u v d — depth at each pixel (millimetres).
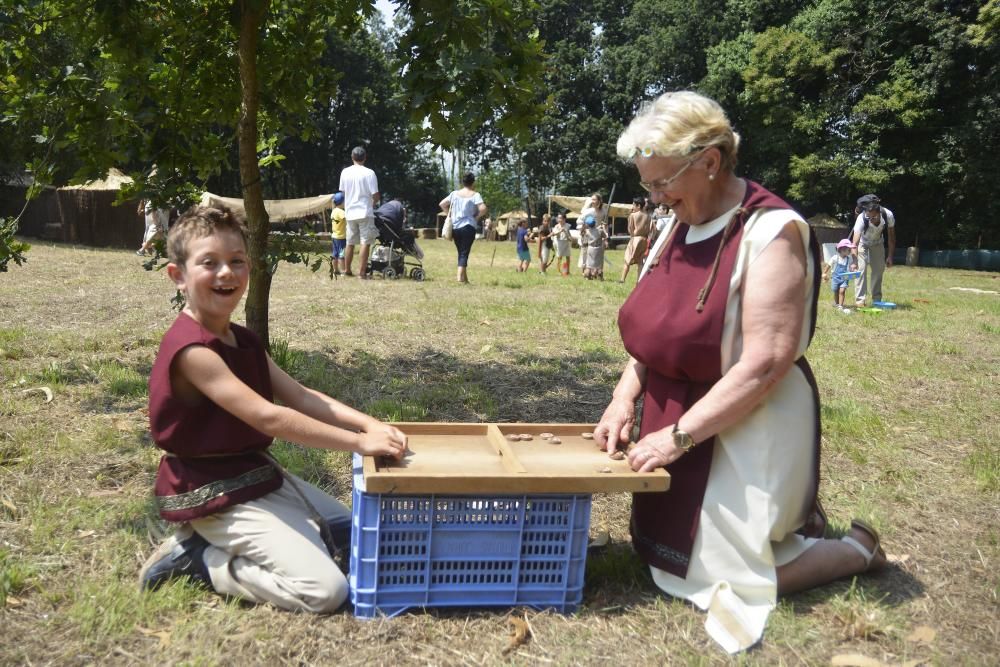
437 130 4305
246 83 4727
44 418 4371
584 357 6742
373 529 2539
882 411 5434
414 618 2596
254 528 2600
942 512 3715
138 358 5816
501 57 4242
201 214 2617
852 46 35438
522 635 2537
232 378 2549
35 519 3156
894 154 36625
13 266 11945
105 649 2383
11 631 2438
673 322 2672
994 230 35406
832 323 9562
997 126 31750
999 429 5055
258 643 2430
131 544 3029
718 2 43938
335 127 50844
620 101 47406
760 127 38125
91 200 21266
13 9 4520
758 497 2604
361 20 5324
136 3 4484
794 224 2533
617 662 2441
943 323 9945
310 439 2576
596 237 15234
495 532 2635
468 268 17891
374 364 6078
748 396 2508
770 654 2504
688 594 2740
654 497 2822
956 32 31578
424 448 2850
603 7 49812
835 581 2961
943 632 2672
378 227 12828
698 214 2676
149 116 4758
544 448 2918
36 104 4605
